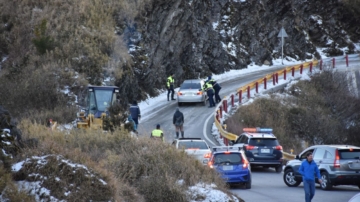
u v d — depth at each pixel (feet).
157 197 122.11
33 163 99.76
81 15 395.96
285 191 161.79
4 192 89.86
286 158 240.94
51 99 299.38
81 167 100.53
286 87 410.31
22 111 285.23
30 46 362.33
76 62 347.97
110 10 413.59
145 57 400.47
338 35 637.71
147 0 421.18
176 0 435.12
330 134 348.59
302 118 352.28
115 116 220.02
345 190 168.45
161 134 210.18
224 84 449.48
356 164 164.04
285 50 595.88
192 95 355.36
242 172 163.12
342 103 393.29
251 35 555.28
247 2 562.66
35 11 397.19
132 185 124.88
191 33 456.86
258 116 333.21
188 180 131.34
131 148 146.20
